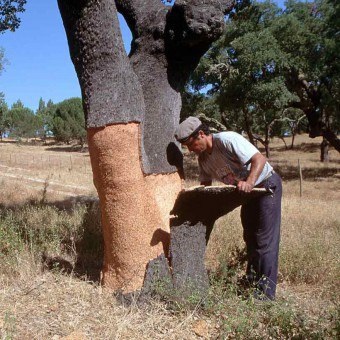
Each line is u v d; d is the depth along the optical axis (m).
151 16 4.63
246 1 10.35
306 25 21.45
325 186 21.52
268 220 4.30
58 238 5.82
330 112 24.17
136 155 4.14
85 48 4.11
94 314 3.88
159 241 4.27
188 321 3.82
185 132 4.08
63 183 18.25
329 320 3.71
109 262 4.33
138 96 4.21
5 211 8.34
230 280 4.41
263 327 3.71
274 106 22.77
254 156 3.93
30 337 3.42
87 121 4.14
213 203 4.11
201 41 4.45
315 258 5.39
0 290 4.21
